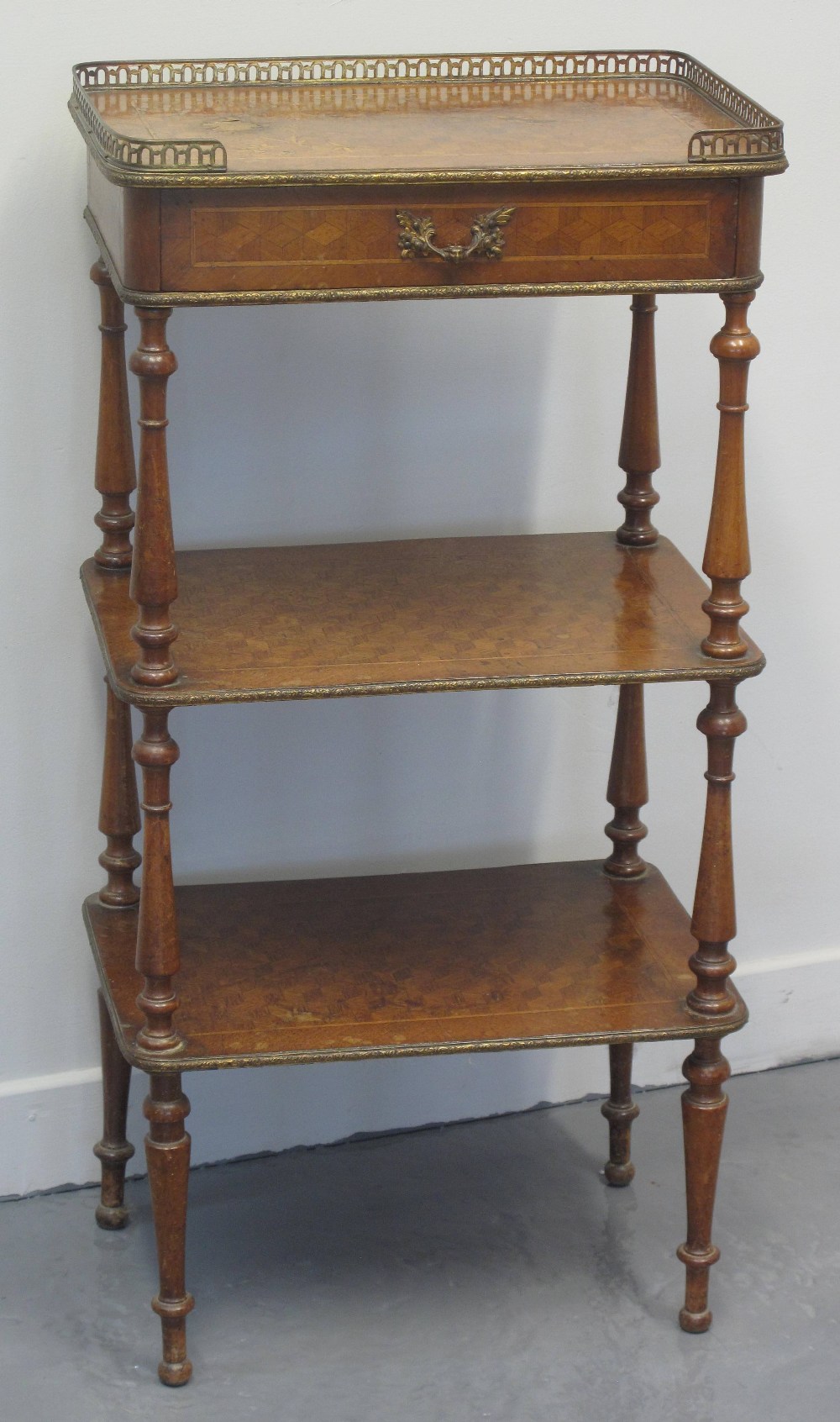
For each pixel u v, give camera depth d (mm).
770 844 3273
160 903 2344
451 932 2760
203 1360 2629
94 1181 3027
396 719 2957
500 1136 3164
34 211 2564
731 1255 2850
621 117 2428
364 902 2848
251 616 2512
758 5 2789
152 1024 2416
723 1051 3338
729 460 2291
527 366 2840
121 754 2705
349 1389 2574
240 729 2895
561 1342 2670
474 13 2686
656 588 2654
